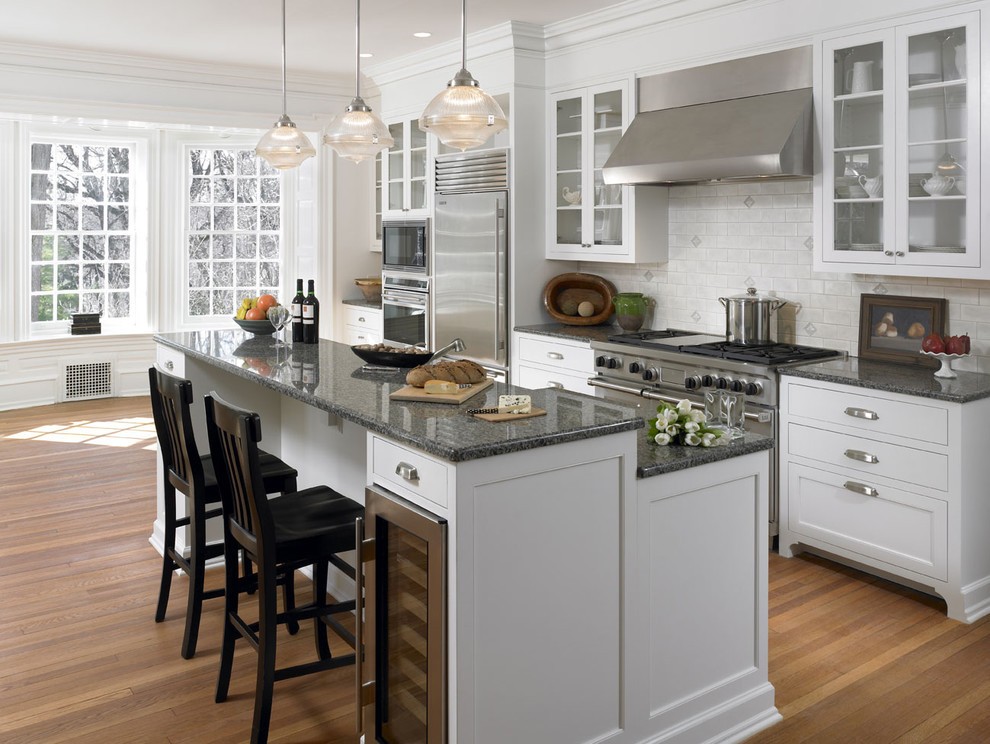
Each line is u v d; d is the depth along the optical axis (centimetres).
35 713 282
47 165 772
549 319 587
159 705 287
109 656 321
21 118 701
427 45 609
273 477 338
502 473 218
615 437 239
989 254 355
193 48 639
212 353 386
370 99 785
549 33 545
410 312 662
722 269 507
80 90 660
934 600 367
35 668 311
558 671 235
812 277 459
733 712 270
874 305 425
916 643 328
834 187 410
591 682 242
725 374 430
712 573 265
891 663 313
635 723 251
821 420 390
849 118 402
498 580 221
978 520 350
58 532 456
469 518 214
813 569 401
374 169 793
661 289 546
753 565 276
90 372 798
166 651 325
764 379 413
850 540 383
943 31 365
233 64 699
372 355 347
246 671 311
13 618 352
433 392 284
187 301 830
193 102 704
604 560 241
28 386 764
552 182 565
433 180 629
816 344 460
